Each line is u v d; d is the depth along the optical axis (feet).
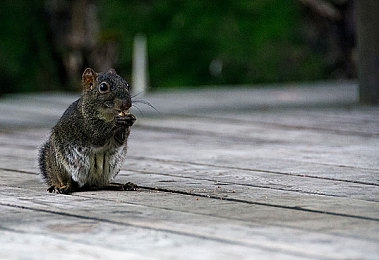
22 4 97.55
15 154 38.99
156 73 99.50
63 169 29.35
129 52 97.55
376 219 23.91
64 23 82.33
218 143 42.01
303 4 91.61
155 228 22.94
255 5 99.04
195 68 99.71
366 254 20.06
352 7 85.05
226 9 100.07
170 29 100.32
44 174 30.76
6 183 31.17
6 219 24.35
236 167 34.50
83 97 29.17
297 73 97.40
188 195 28.35
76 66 82.74
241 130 46.68
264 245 20.97
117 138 29.19
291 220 23.81
